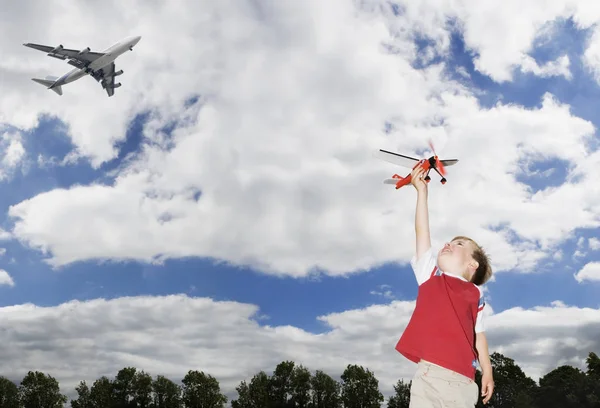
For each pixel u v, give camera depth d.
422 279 5.19
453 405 4.56
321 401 113.44
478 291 5.10
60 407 111.69
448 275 5.14
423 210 5.29
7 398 108.38
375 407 111.25
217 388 113.88
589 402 82.75
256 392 113.50
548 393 87.38
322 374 115.31
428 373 4.70
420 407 4.67
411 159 5.46
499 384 92.31
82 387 114.31
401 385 102.38
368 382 113.12
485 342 5.18
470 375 4.75
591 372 87.50
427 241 5.25
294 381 115.19
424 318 4.94
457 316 4.85
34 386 110.81
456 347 4.73
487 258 5.45
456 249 5.41
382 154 5.56
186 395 112.75
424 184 5.31
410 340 4.95
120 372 114.94
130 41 71.75
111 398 112.94
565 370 89.25
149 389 113.69
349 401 112.56
